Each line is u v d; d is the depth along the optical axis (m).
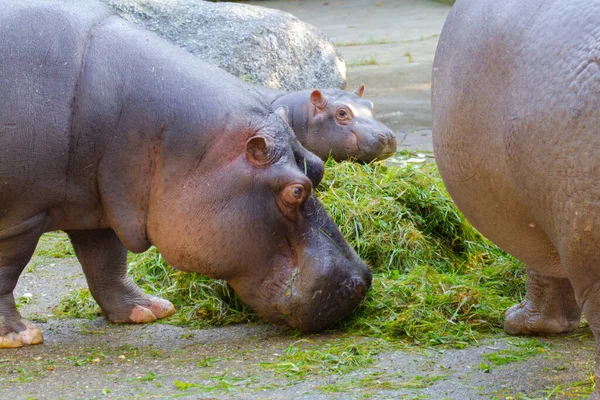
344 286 8.65
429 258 10.90
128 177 8.45
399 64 28.34
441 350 8.30
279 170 8.30
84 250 9.52
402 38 34.31
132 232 8.60
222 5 19.12
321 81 19.30
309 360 8.09
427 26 37.34
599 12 5.32
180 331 9.34
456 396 7.00
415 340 8.59
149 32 9.05
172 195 8.34
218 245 8.30
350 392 7.16
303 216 8.57
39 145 8.23
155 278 10.62
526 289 9.53
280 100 15.73
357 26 38.34
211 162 8.30
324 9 44.00
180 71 8.57
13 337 8.76
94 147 8.37
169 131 8.33
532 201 5.82
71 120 8.28
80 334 9.26
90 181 8.48
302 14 42.56
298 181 8.29
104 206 8.62
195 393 7.25
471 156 6.44
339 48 32.66
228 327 9.46
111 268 9.59
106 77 8.39
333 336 8.88
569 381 7.26
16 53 8.26
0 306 8.81
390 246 10.80
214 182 8.27
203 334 9.20
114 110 8.34
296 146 8.71
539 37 5.64
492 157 6.17
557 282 8.38
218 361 8.23
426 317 8.97
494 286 10.09
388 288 9.56
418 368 7.78
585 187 5.30
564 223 5.54
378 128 14.90
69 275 11.37
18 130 8.17
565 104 5.31
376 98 23.20
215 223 8.27
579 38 5.35
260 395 7.16
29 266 11.71
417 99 22.84
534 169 5.64
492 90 6.05
